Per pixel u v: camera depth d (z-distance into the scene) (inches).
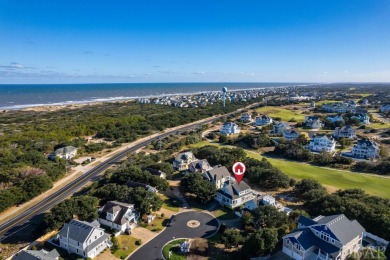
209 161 4510.3
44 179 3774.6
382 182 3919.8
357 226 2337.6
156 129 7805.1
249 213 2834.6
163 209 3184.1
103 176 4266.7
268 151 5654.5
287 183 3666.3
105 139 6855.3
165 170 4037.9
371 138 6530.5
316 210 2891.2
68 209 2775.6
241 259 2294.5
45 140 6023.6
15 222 3041.3
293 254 2266.2
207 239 2635.3
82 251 2356.1
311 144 5846.5
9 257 2399.1
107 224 2792.8
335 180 4008.4
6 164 4357.8
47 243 2544.3
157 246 2529.5
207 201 3289.9
